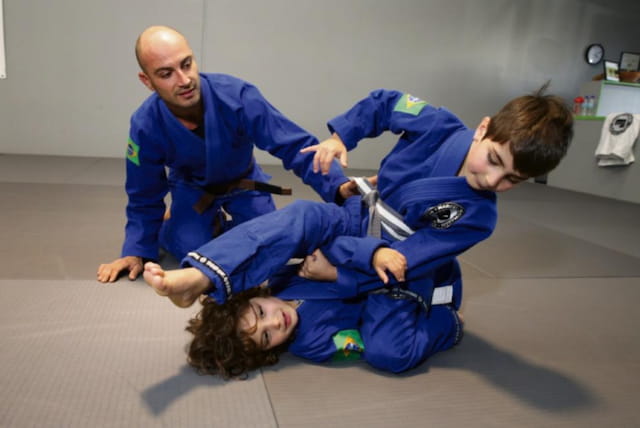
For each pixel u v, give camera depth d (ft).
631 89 18.93
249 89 5.37
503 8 19.08
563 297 6.11
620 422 3.48
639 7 20.33
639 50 20.84
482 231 3.91
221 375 3.66
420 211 3.95
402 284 4.17
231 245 3.49
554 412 3.54
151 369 3.68
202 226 6.09
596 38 20.31
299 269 4.50
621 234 10.31
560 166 18.21
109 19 15.51
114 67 15.85
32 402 3.15
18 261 5.81
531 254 8.11
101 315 4.54
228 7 16.58
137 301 4.92
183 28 16.28
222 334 3.69
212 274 3.35
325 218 4.13
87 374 3.54
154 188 5.66
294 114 18.03
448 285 4.56
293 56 17.53
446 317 4.37
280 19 17.13
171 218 6.20
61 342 3.98
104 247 6.64
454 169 3.89
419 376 3.91
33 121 15.64
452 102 19.43
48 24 15.08
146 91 16.29
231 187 6.07
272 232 3.63
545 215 12.04
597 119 16.60
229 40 16.84
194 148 5.39
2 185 10.30
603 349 4.68
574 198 15.42
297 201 4.10
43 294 4.90
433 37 18.66
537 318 5.35
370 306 4.12
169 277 3.12
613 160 15.85
